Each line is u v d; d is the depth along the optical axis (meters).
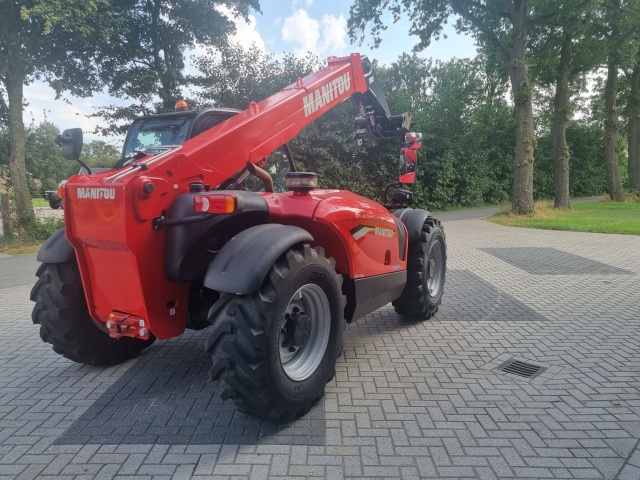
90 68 14.48
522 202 17.31
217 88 15.39
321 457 2.57
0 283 7.59
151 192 2.73
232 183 3.65
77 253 3.02
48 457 2.58
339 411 3.11
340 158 17.89
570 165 35.56
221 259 2.71
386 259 4.22
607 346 4.32
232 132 3.40
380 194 19.69
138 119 4.29
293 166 4.21
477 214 20.53
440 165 22.69
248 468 2.47
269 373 2.66
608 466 2.50
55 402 3.26
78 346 3.60
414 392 3.39
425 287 4.94
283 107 3.94
